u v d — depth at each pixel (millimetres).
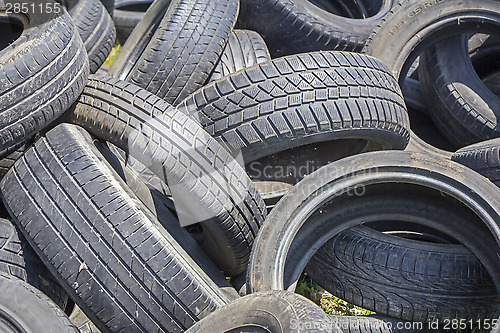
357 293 4477
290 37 6000
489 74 6828
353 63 4770
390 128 4797
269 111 4441
